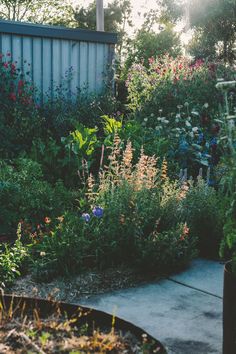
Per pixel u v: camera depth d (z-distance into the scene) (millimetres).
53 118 8820
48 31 8938
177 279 4461
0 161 6570
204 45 20938
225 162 2939
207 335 3461
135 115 9984
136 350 1741
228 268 2904
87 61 9688
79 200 5977
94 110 9273
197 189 5480
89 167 7203
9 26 8461
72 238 4457
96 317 1941
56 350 1706
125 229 4699
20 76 8539
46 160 7215
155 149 7586
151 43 16812
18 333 1802
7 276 4203
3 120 7844
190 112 9516
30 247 4691
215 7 20453
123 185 4961
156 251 4504
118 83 12141
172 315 3760
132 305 3920
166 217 4980
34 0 23047
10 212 5516
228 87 2918
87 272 4434
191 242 4863
